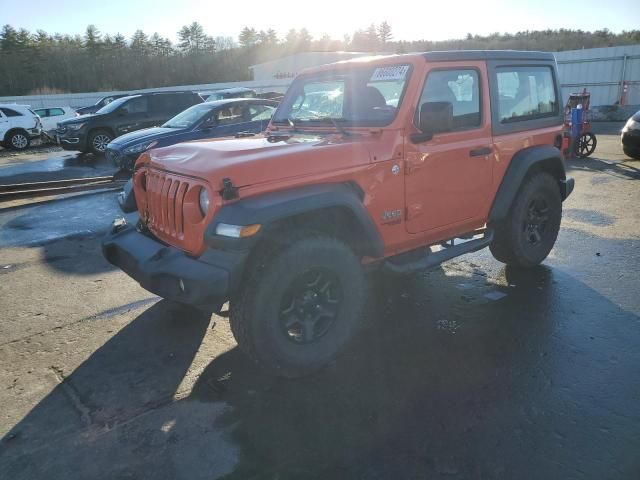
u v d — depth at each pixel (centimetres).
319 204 297
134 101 1441
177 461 250
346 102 387
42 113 2195
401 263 372
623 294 426
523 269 491
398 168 346
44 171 1295
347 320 333
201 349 361
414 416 278
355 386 309
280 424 275
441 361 334
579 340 354
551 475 232
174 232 320
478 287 454
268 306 295
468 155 389
